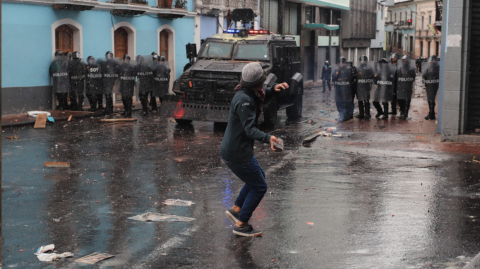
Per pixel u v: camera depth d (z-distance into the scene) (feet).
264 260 15.07
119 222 18.85
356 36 167.22
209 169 28.66
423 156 31.96
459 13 37.06
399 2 281.54
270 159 31.53
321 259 15.14
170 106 46.26
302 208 20.71
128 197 22.50
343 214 19.84
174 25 80.23
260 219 19.26
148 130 44.60
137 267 14.52
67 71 56.29
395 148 34.86
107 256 15.33
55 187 24.23
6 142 37.60
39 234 17.42
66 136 40.75
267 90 17.51
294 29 128.98
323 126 48.26
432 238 16.99
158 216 19.60
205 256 15.40
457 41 37.35
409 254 15.51
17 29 53.67
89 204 21.31
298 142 38.29
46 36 57.31
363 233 17.54
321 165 29.60
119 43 70.95
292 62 54.34
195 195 22.93
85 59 63.62
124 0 67.36
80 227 18.22
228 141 16.60
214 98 44.88
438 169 28.17
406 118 52.37
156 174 27.27
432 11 252.42
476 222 18.75
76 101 57.72
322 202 21.61
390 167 28.86
